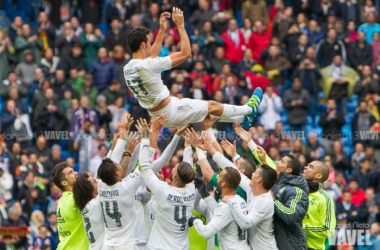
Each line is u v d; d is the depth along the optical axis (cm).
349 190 2047
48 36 2516
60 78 2311
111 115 2223
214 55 2445
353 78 2480
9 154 2050
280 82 2448
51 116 2216
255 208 1106
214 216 1109
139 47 1130
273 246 1129
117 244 1122
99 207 1140
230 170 1108
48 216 1950
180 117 1150
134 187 1124
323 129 2336
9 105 2206
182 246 1126
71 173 1219
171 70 2333
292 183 1156
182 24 1128
